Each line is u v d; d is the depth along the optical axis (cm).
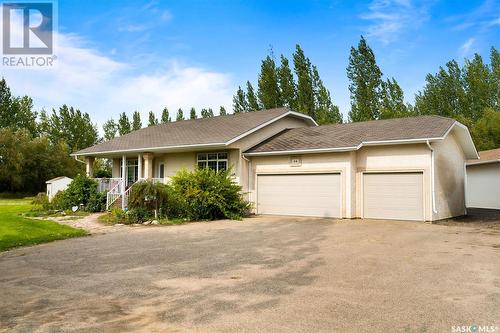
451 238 1107
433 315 476
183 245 1038
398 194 1603
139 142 2289
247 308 513
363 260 808
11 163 4238
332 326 445
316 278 664
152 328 452
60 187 2698
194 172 1795
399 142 1555
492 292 567
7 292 612
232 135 1877
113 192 2097
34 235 1202
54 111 5725
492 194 2394
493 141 3594
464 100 4178
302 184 1803
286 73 4016
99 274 724
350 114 3950
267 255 882
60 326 461
